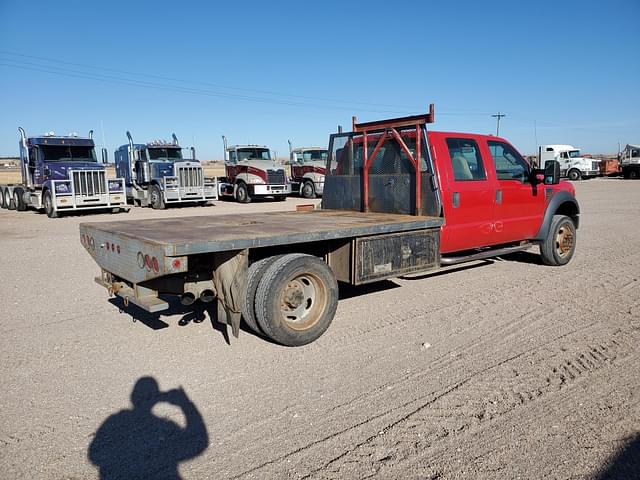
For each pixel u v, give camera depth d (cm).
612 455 298
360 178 731
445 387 390
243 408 361
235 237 433
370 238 528
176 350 471
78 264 884
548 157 4269
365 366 432
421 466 291
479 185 673
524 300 628
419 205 640
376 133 703
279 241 452
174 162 2164
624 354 448
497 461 294
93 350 472
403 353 461
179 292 465
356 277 518
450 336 504
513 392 380
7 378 412
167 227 529
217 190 2333
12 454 307
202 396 379
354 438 320
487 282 723
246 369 427
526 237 777
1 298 655
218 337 505
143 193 2238
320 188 2570
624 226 1355
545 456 298
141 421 345
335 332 518
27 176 1945
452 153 654
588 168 4075
